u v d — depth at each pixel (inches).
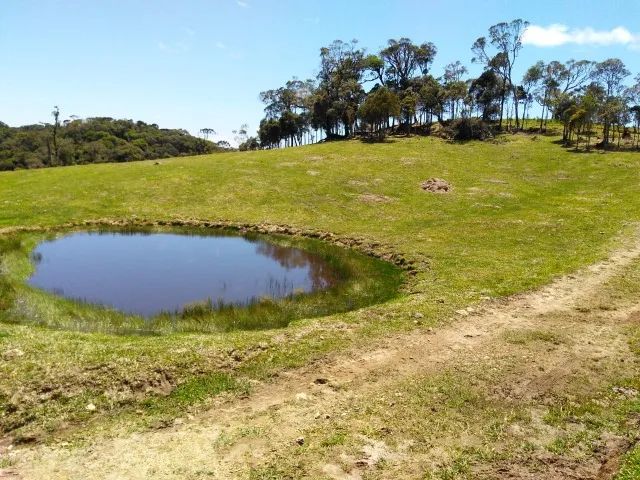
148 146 5231.3
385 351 525.3
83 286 842.2
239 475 322.0
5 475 319.0
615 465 334.0
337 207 1525.6
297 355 507.8
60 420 383.2
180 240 1253.1
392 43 3900.1
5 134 4655.5
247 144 5285.4
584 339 559.8
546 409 409.4
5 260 934.4
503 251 992.2
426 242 1096.2
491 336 569.3
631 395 431.5
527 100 3585.1
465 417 395.5
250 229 1347.2
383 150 2544.3
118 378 437.4
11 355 463.2
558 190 1763.0
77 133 5196.9
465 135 3085.6
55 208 1462.8
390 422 386.6
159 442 358.9
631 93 3095.5
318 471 326.3
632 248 994.1
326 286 855.7
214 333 594.6
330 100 3700.8
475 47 3599.9
